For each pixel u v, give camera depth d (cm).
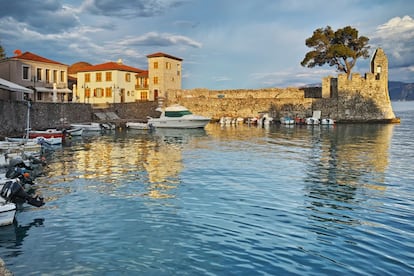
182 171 1819
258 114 6125
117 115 5931
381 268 758
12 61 4847
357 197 1302
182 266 771
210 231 968
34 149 2100
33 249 854
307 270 752
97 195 1334
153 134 4106
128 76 7200
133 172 1784
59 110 4409
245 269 758
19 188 1116
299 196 1318
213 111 6331
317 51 6531
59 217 1081
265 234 946
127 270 754
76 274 736
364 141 3247
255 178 1641
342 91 5794
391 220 1052
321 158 2247
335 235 938
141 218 1074
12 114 3188
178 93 6544
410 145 2917
